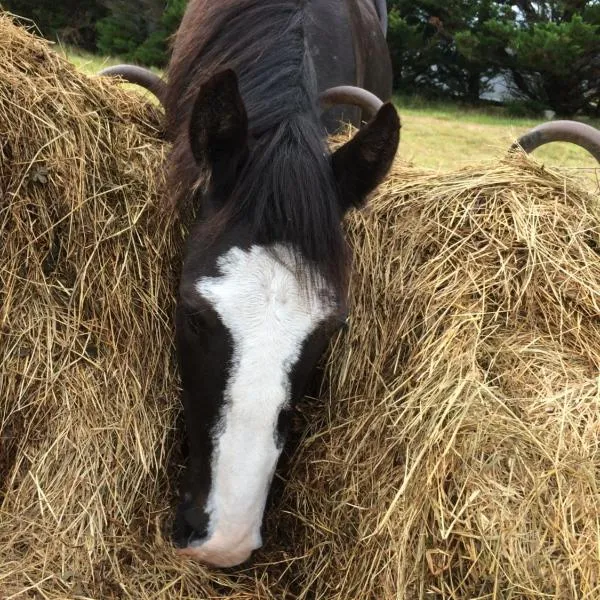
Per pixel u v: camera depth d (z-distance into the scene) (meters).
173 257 1.84
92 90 1.83
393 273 1.78
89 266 1.73
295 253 1.35
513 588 1.25
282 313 1.34
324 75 2.21
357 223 1.84
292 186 1.37
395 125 1.43
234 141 1.42
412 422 1.46
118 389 1.70
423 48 13.70
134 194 1.80
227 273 1.36
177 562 1.58
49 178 1.69
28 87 1.69
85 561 1.51
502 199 1.79
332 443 1.70
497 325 1.60
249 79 1.62
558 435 1.36
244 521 1.36
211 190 1.47
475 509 1.30
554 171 1.89
